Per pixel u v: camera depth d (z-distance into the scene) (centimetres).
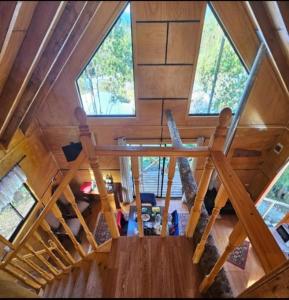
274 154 521
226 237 528
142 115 479
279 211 533
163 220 198
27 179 439
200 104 463
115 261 186
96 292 172
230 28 324
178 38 351
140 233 208
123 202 616
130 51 376
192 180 299
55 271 246
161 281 167
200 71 406
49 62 291
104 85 432
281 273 86
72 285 200
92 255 230
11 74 276
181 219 577
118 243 201
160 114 477
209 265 153
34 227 191
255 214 104
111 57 388
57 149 538
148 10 304
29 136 448
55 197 173
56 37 266
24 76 278
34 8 215
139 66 394
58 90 429
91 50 367
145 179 662
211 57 384
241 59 383
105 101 459
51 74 351
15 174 389
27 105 331
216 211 141
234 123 459
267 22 253
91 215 598
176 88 428
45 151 519
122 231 501
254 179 593
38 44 249
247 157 546
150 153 149
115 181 609
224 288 120
